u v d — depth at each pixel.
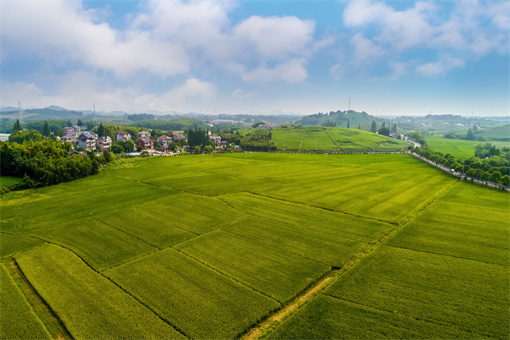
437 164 127.62
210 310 30.03
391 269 38.19
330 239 47.56
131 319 28.69
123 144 169.12
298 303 31.80
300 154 165.50
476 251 43.38
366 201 69.31
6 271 37.69
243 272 37.34
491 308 30.45
